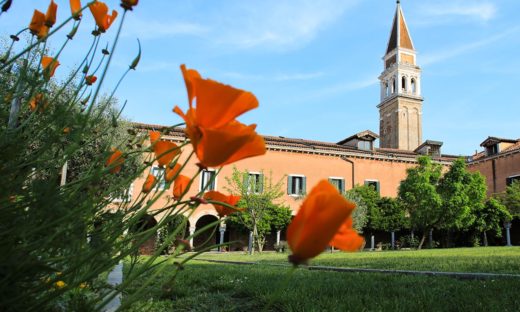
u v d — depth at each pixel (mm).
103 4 1342
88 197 1105
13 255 898
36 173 1205
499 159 30344
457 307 2996
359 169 28641
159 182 1197
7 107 1300
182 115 752
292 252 568
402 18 55406
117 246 1100
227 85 672
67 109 1344
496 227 25828
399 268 6703
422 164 23672
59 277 936
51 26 1400
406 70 52531
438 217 22859
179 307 3090
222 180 24609
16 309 879
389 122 52781
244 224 22469
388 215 26594
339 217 526
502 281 4328
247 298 3586
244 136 679
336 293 3666
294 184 26938
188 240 966
